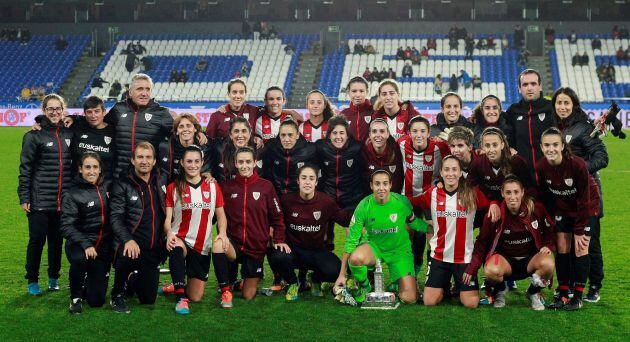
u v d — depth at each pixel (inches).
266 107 340.8
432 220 280.7
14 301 279.4
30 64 1619.1
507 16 1680.6
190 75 1560.0
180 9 1754.4
